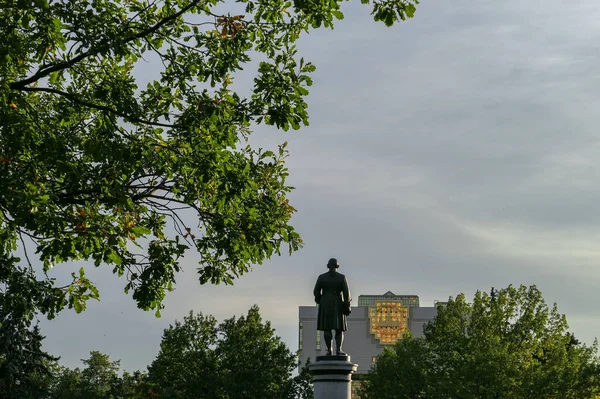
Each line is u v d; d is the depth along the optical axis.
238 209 17.41
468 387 53.97
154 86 16.94
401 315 161.62
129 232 15.74
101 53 14.63
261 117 16.55
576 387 53.03
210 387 62.22
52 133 15.71
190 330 65.00
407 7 15.41
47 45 14.70
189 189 17.33
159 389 63.38
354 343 161.25
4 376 66.62
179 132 16.48
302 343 163.25
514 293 59.16
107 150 15.55
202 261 18.33
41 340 71.00
